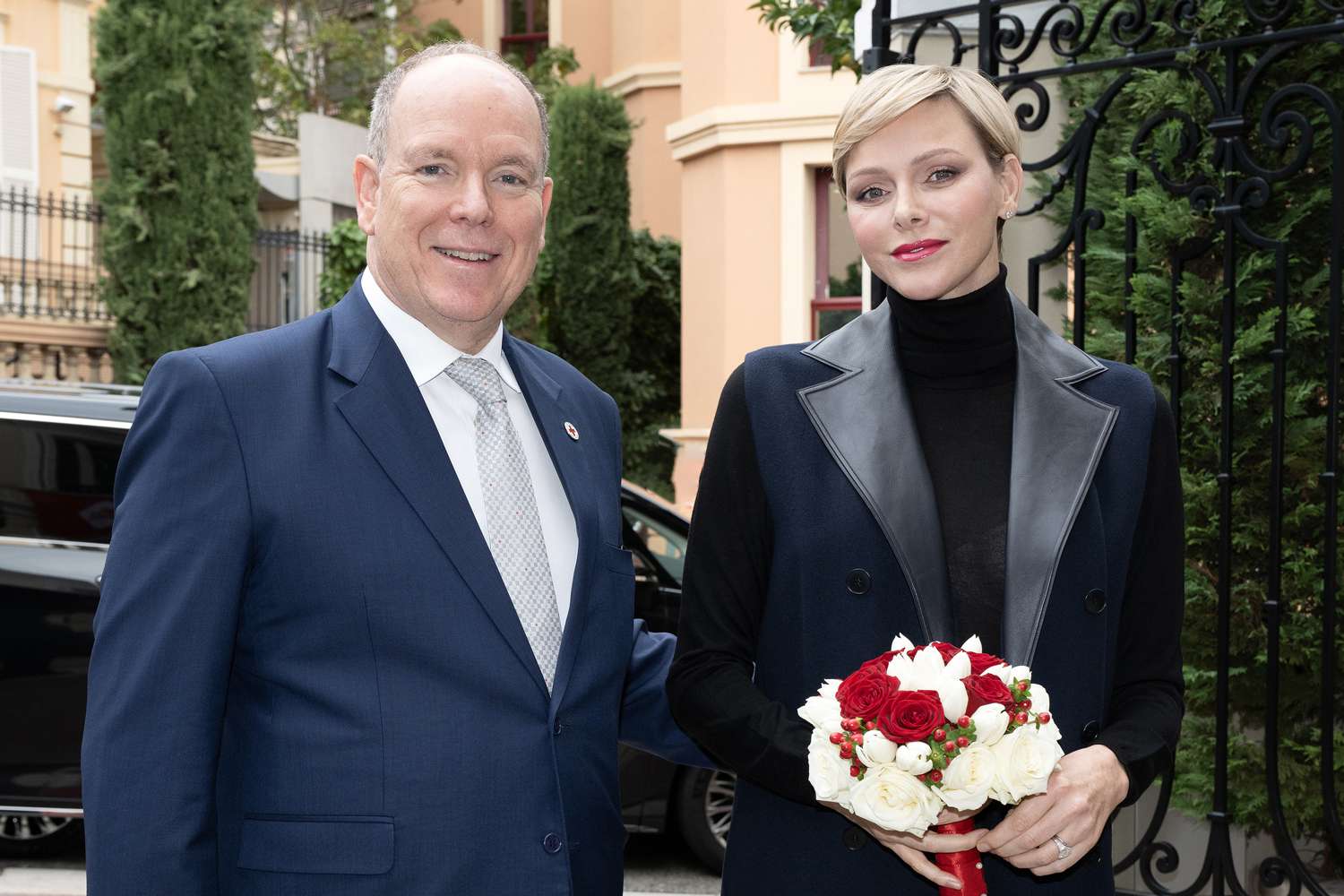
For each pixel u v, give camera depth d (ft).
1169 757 6.27
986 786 5.20
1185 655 12.29
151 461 5.89
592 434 7.21
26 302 41.86
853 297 37.68
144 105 40.24
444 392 6.53
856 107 6.20
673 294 51.78
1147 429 6.56
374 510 6.03
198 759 5.70
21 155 48.85
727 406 6.70
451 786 5.80
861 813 5.33
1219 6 11.55
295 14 72.23
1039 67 13.84
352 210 55.21
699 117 38.70
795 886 6.31
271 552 5.90
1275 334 11.16
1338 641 11.76
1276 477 10.60
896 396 6.45
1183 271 12.07
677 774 15.79
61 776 13.97
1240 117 10.77
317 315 6.65
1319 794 11.86
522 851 5.90
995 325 6.50
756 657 6.63
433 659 5.93
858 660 6.22
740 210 38.27
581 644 6.50
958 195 6.11
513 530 6.40
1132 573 6.61
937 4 13.05
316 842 5.72
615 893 6.67
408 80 6.42
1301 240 11.90
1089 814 5.65
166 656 5.67
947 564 6.30
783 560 6.41
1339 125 10.16
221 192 41.19
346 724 5.82
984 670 5.55
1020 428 6.37
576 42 60.54
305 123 52.75
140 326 40.78
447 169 6.29
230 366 6.07
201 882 5.66
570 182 48.44
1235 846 12.26
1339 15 10.11
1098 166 13.23
